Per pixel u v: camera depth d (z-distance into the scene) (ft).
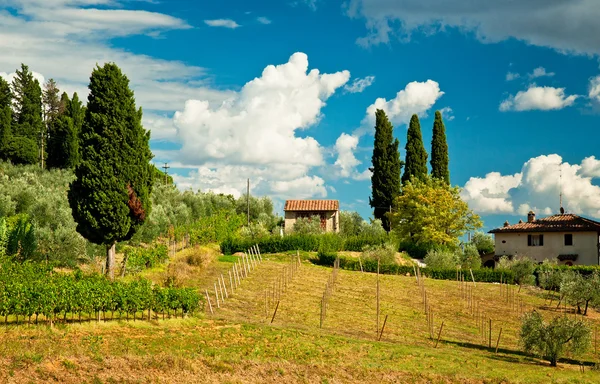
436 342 116.57
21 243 125.80
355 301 149.48
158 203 240.73
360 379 84.58
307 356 91.56
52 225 148.25
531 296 180.96
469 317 145.69
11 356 69.87
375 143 299.58
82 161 130.31
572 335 104.58
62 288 89.40
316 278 176.24
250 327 107.55
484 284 194.49
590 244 238.48
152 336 90.63
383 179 296.51
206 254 183.93
